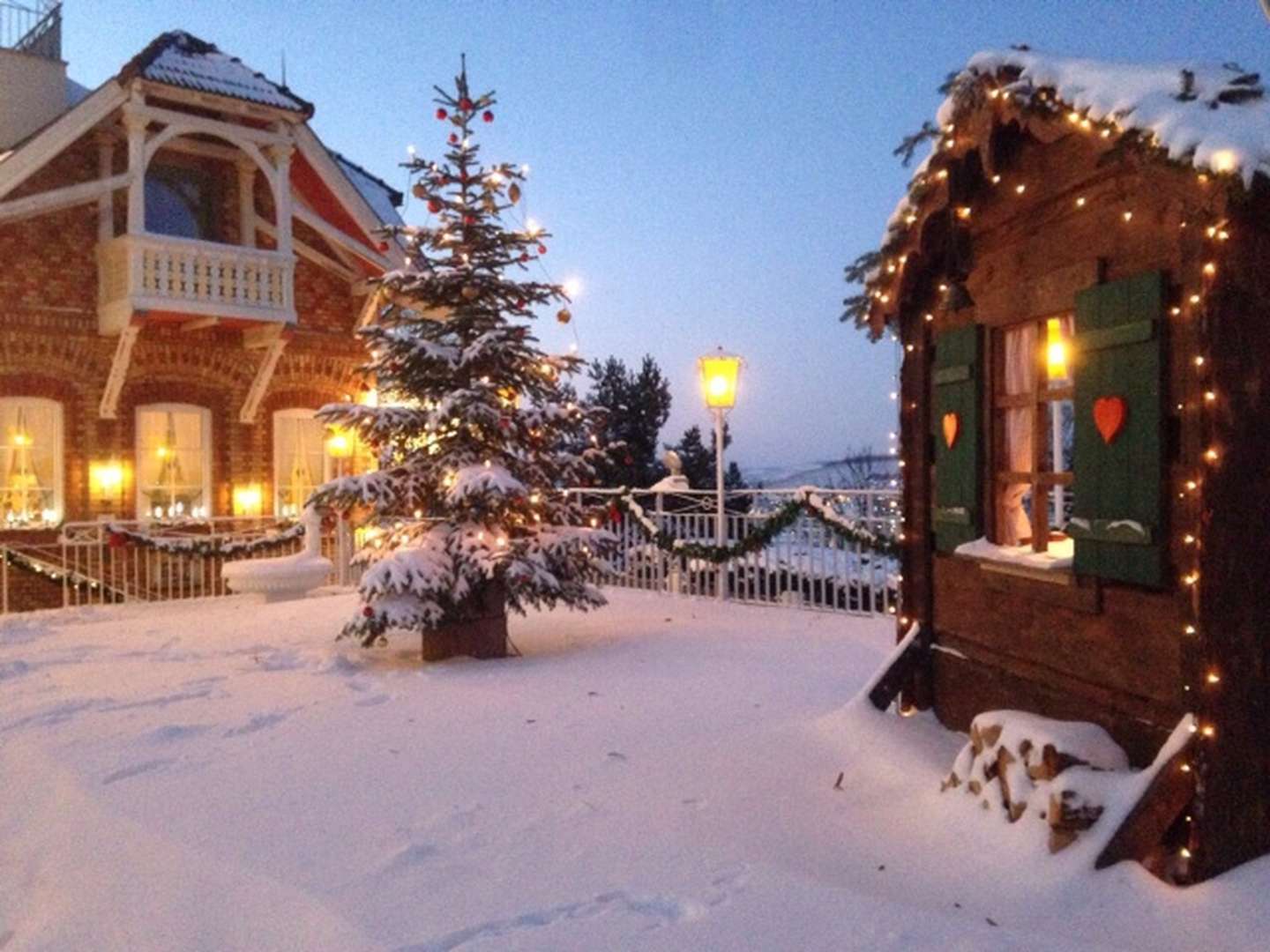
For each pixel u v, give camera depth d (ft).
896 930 11.71
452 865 14.14
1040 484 17.89
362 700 24.21
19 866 16.19
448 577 28.37
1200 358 12.82
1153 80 13.43
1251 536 12.78
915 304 21.84
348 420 29.76
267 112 51.98
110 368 50.96
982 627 19.10
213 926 13.10
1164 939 11.65
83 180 50.90
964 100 16.93
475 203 30.91
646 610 38.88
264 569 43.45
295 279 57.77
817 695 24.12
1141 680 14.48
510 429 29.84
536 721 21.95
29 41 57.62
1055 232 16.79
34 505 49.24
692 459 75.97
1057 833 13.38
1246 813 12.67
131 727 21.97
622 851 14.53
